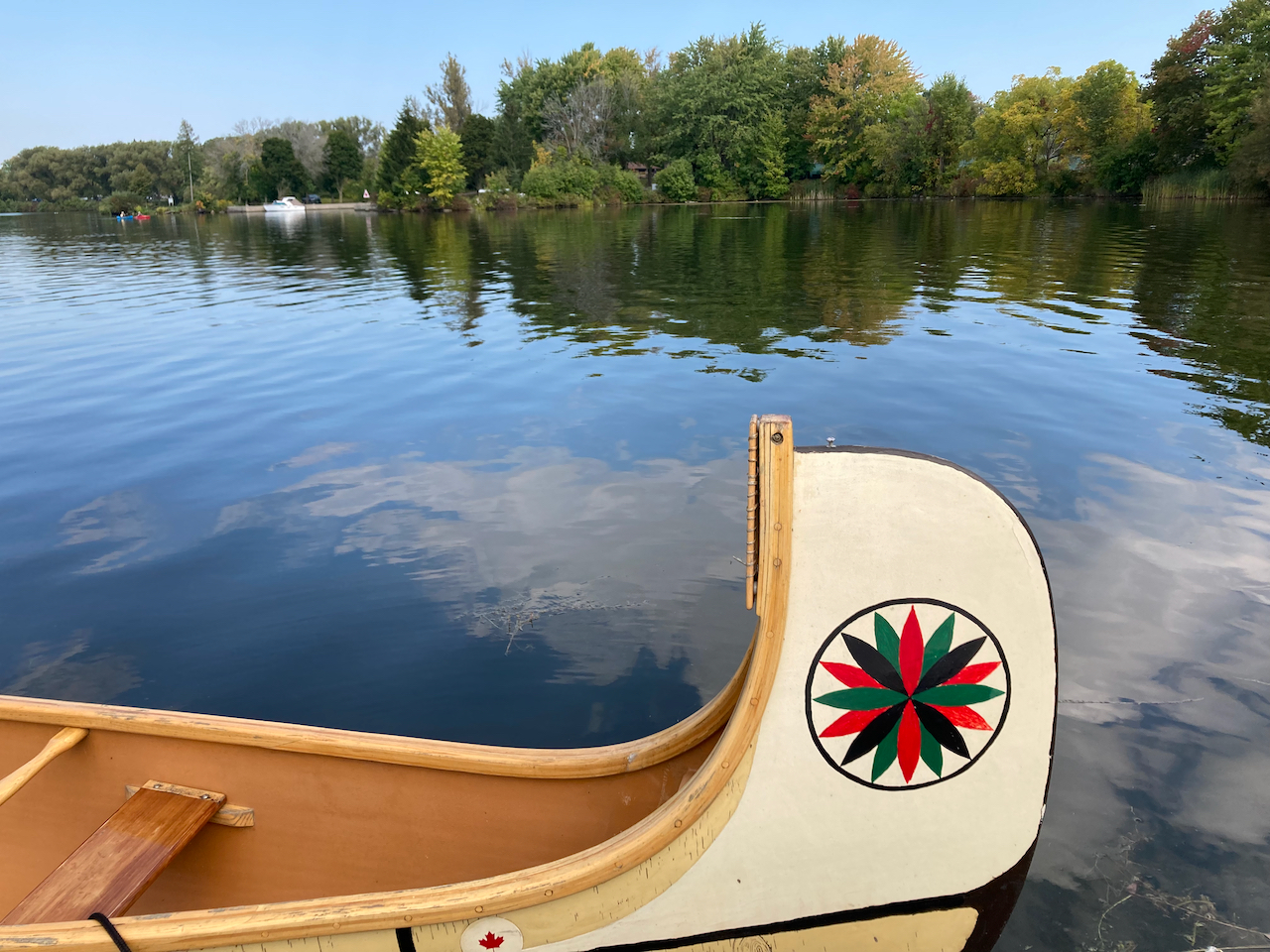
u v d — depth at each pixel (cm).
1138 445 530
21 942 160
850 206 4069
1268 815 240
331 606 375
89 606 384
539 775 200
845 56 4853
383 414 684
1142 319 937
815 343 885
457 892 163
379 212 5372
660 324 1033
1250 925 204
